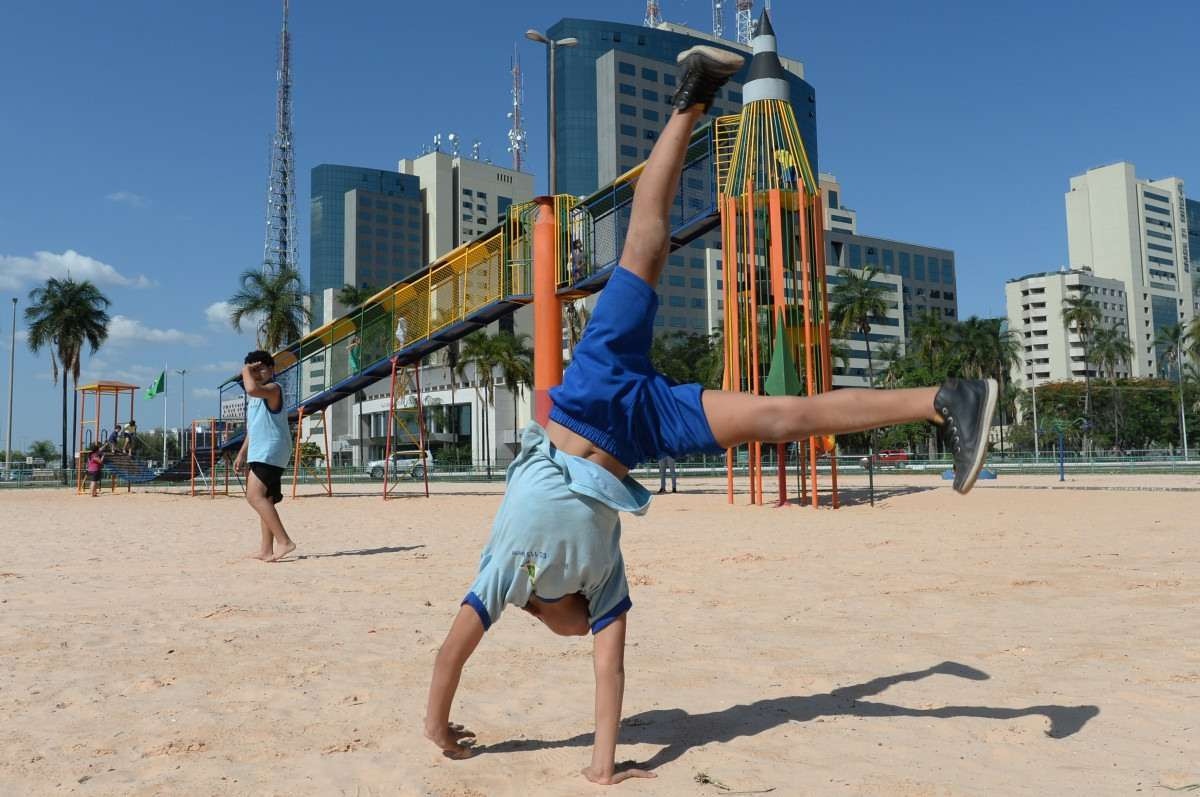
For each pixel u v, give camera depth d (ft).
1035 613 22.57
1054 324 528.63
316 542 44.70
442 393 299.38
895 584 27.73
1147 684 15.53
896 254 463.42
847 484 113.50
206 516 69.72
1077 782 10.84
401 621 22.57
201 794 10.98
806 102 475.72
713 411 11.00
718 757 12.03
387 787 11.16
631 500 11.28
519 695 15.55
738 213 70.44
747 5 463.01
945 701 14.65
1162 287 593.01
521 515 11.25
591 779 11.19
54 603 25.66
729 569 31.73
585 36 432.25
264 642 20.03
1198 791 10.44
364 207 524.52
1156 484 103.19
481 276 86.99
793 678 16.48
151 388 139.74
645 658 18.16
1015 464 174.50
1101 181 596.70
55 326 177.47
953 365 276.41
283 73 392.88
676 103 11.64
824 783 10.96
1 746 12.97
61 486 159.22
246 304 180.55
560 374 78.69
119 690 16.08
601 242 77.30
